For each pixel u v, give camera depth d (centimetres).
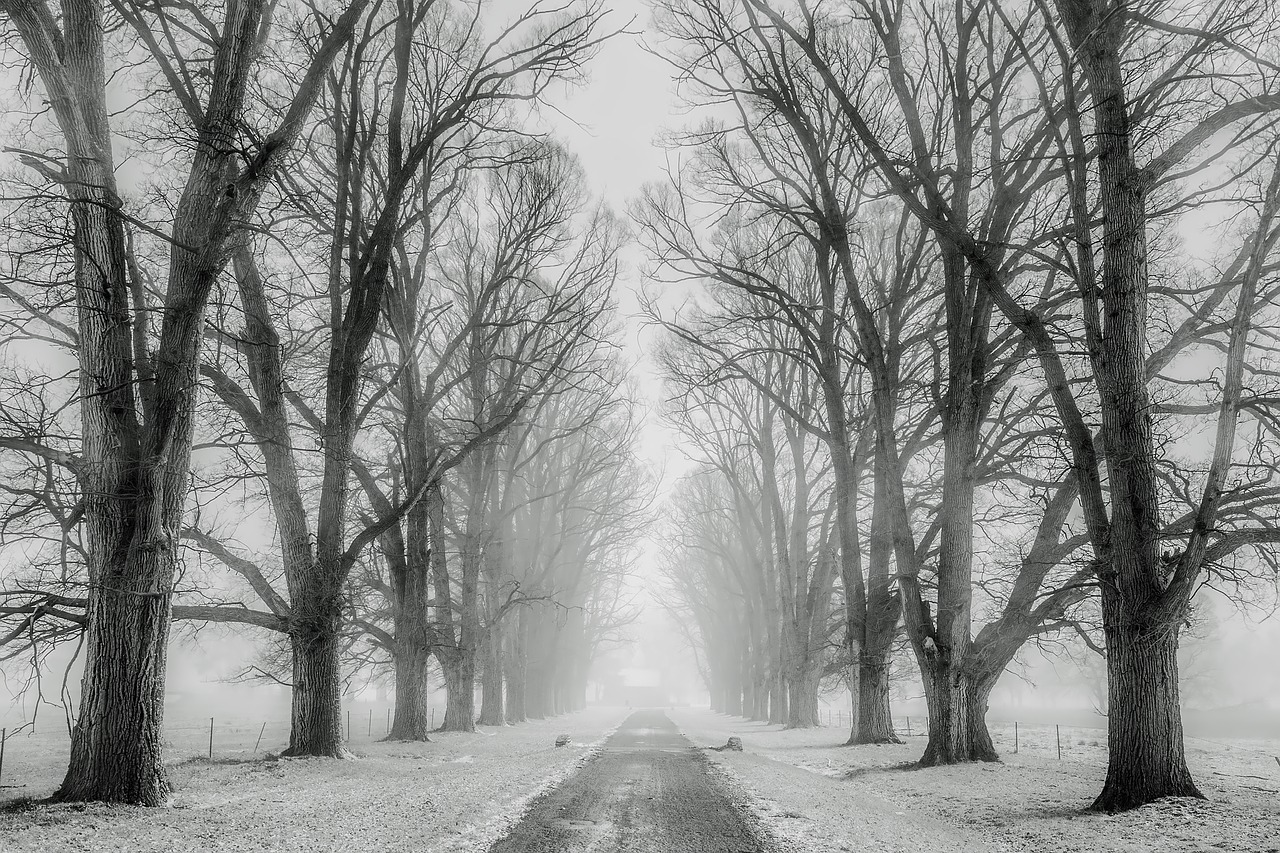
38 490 1435
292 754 1831
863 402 3066
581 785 1485
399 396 2948
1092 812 1234
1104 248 1381
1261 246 1249
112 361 1281
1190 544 1245
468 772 1672
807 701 3638
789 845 963
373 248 2070
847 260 2238
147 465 1236
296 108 1447
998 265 2020
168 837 952
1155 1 1584
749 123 2409
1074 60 1381
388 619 3062
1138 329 1352
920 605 2002
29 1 1230
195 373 1309
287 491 1930
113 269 1296
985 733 1989
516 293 3262
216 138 1352
